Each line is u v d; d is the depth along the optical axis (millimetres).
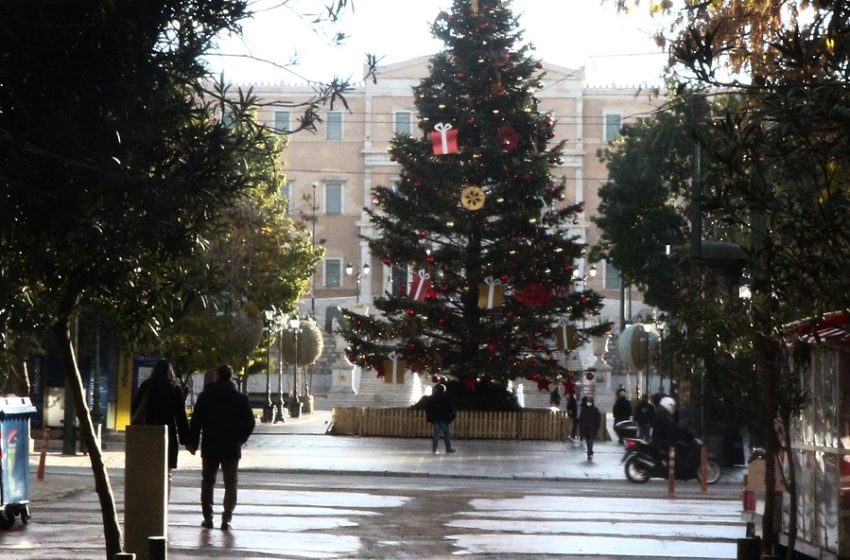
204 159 9195
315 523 18516
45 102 8680
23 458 17703
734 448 33750
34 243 9875
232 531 17297
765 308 11477
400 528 18188
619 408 49469
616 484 31359
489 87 48938
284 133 9883
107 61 8742
